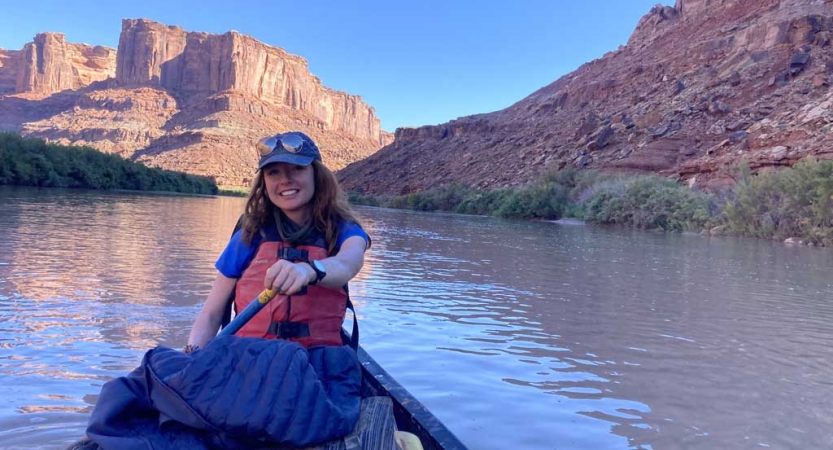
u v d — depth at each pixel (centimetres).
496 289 838
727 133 4525
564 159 5697
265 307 209
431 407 366
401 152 10800
